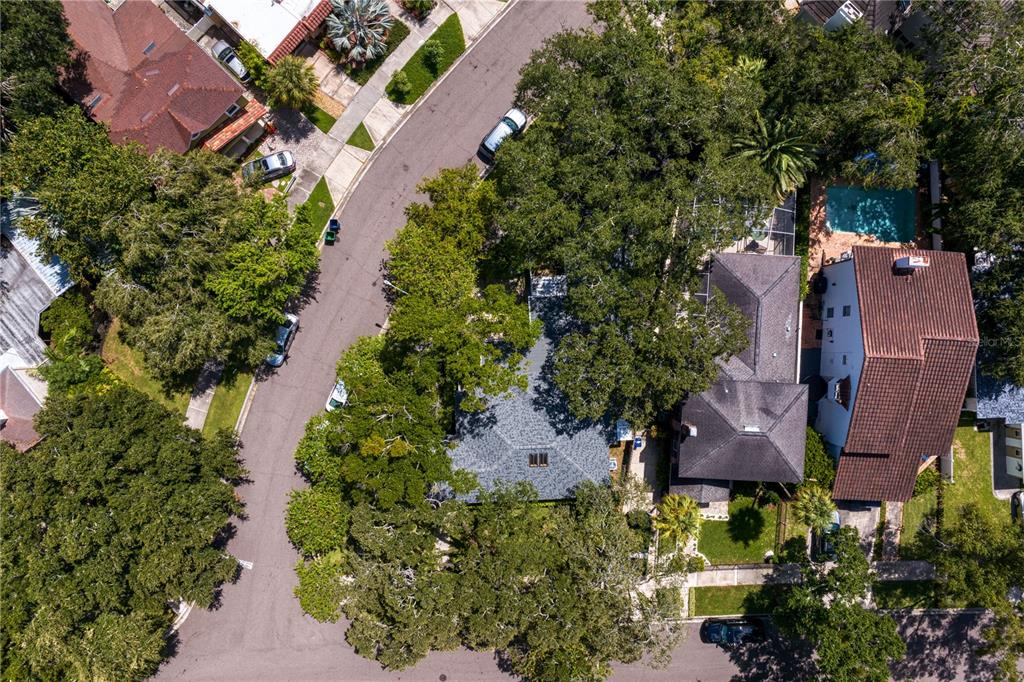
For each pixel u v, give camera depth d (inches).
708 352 1539.1
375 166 1898.4
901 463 1760.6
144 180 1552.7
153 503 1525.6
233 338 1633.9
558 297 1754.4
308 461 1733.5
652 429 1863.9
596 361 1544.0
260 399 1856.5
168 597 1609.3
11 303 1750.7
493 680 1919.3
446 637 1619.1
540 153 1541.6
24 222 1574.8
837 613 1675.7
